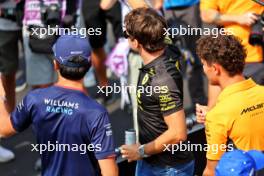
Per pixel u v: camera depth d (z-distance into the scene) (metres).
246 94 11.33
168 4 22.44
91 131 11.16
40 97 11.42
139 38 12.17
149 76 12.26
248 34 17.39
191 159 13.31
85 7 22.84
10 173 19.67
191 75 23.20
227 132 11.22
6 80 20.28
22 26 19.58
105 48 26.31
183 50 22.55
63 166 11.52
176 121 12.01
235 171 9.06
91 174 11.59
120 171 14.77
